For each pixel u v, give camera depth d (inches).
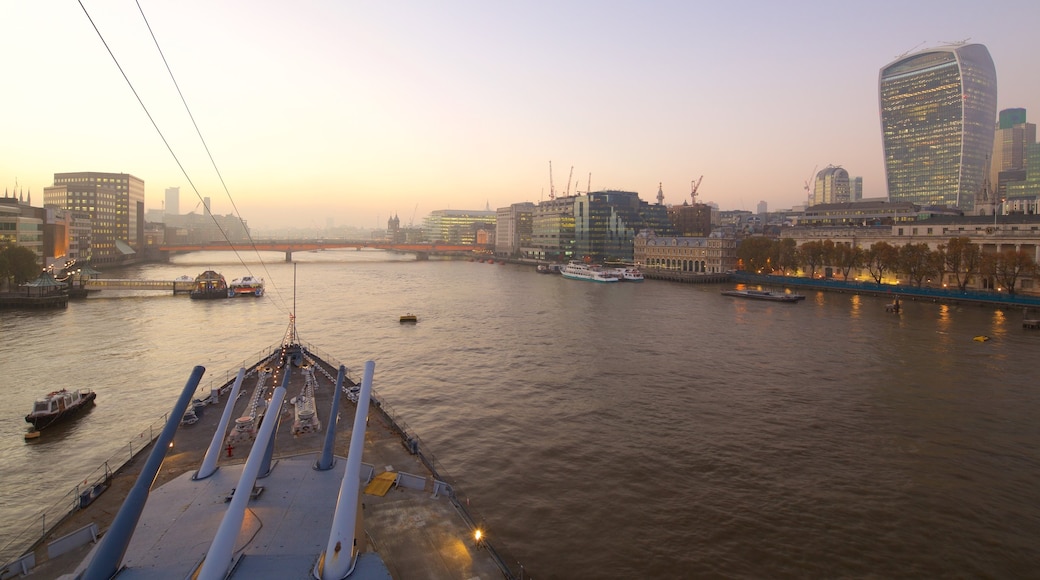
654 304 7022.6
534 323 5541.3
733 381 3390.7
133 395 3026.6
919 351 4170.8
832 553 1626.5
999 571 1545.3
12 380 3324.3
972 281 7480.3
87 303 6801.2
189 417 1993.1
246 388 2474.2
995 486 2033.7
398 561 1217.4
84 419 2647.6
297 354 2957.7
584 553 1619.1
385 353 4158.5
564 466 2192.4
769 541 1688.0
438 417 2736.2
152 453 1016.9
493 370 3656.5
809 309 6496.1
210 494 1253.1
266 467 1357.0
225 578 890.1
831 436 2502.5
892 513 1847.9
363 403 1230.9
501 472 2134.6
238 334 4847.4
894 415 2773.1
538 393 3144.7
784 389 3218.5
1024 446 2386.8
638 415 2775.6
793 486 2034.9
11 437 2421.3
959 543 1679.4
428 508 1439.5
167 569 954.7
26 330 4953.3
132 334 4815.5
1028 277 6692.9
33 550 1222.3
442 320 5723.4
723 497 1952.5
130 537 941.8
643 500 1927.9
